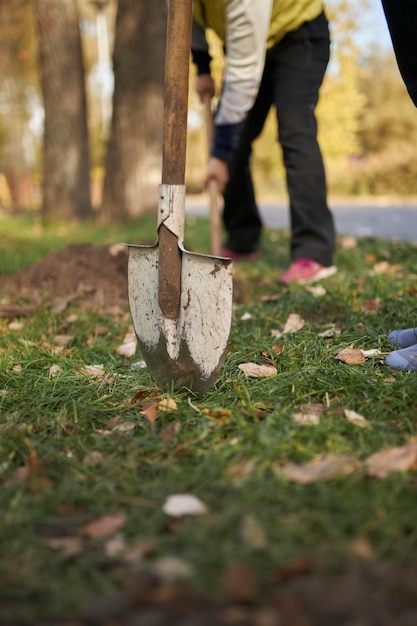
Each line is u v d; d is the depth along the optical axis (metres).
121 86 7.53
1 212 13.76
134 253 1.91
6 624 1.01
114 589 1.07
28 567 1.13
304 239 3.65
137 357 2.44
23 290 3.58
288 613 0.98
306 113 3.54
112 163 7.74
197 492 1.35
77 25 8.93
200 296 1.82
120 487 1.41
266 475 1.40
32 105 24.55
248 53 3.02
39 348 2.52
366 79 28.94
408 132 27.41
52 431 1.72
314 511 1.24
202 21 3.33
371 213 9.70
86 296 3.44
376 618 0.99
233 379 2.01
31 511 1.30
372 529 1.18
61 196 9.07
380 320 2.57
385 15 2.08
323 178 3.60
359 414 1.70
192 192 23.91
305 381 1.91
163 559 1.12
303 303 3.02
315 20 3.46
